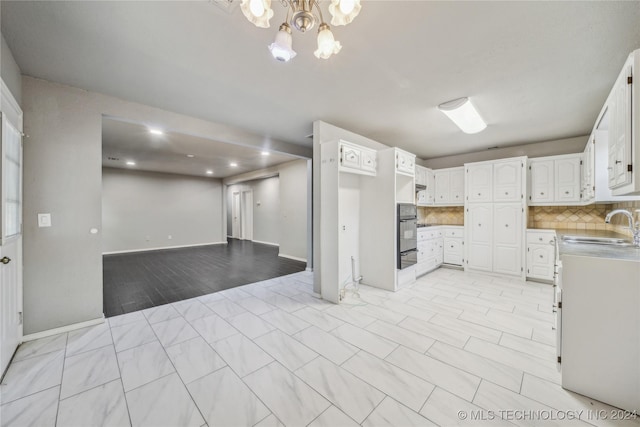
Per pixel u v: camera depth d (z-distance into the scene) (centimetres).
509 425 141
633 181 149
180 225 834
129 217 742
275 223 858
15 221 200
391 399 160
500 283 406
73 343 227
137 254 690
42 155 238
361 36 179
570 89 255
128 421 144
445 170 539
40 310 237
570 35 177
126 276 461
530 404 155
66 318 249
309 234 501
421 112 317
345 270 367
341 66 218
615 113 184
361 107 303
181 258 634
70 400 159
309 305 316
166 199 807
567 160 402
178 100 286
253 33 177
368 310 299
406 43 187
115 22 166
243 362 198
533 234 416
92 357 205
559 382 174
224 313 293
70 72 227
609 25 166
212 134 357
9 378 179
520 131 387
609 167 203
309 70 224
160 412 150
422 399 159
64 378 180
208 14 159
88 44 188
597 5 150
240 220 1032
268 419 145
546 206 447
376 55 202
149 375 183
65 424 142
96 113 265
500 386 171
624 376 152
